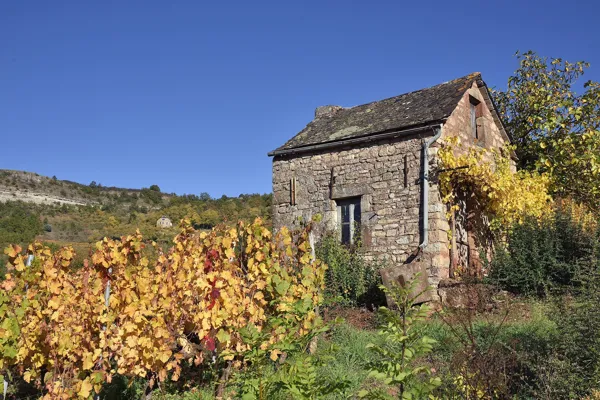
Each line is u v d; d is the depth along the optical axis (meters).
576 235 10.27
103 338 5.08
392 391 5.64
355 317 9.64
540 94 16.02
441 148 11.25
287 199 13.51
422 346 3.48
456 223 11.64
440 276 10.70
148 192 65.62
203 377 6.11
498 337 6.57
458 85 12.81
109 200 61.41
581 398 4.68
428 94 13.19
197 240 6.41
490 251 12.62
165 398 5.61
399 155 11.74
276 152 13.66
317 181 13.02
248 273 6.56
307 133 14.22
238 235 6.73
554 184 14.55
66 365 5.00
